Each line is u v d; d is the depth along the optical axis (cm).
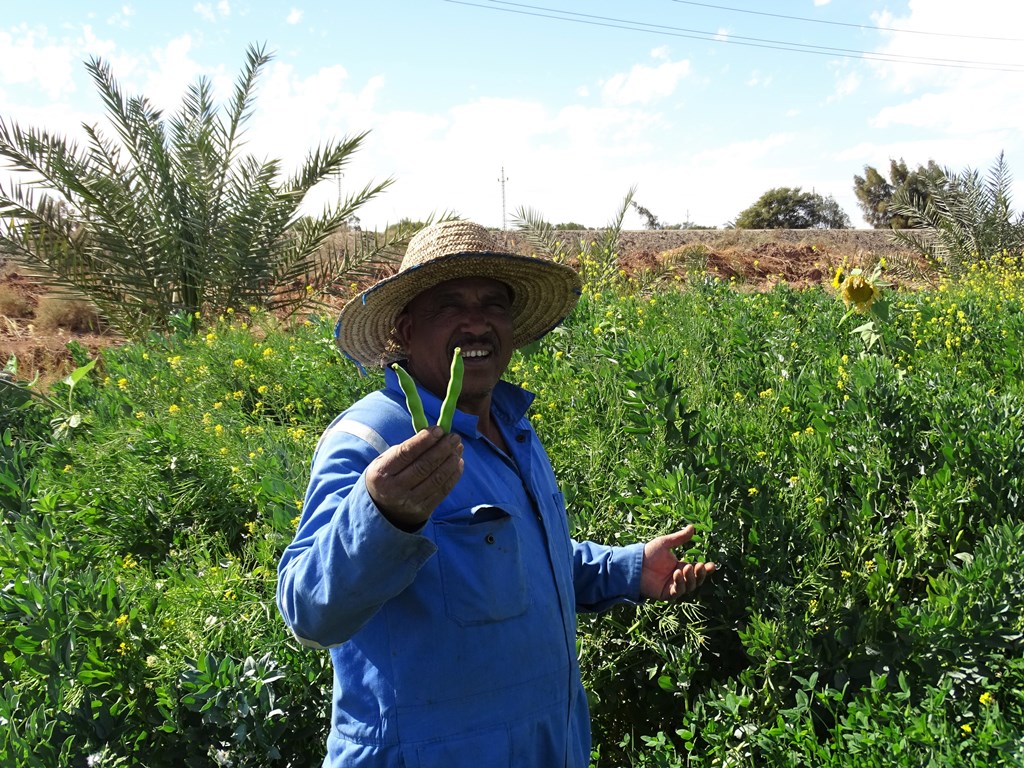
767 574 336
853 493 395
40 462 521
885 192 4641
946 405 408
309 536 183
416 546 161
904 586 352
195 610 335
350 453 194
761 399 480
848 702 294
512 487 212
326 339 716
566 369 565
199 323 1169
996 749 242
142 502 464
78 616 300
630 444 425
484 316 219
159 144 1216
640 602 254
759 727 284
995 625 288
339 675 194
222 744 287
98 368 870
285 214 1246
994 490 366
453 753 185
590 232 1579
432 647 187
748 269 1852
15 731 251
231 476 480
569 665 212
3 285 1630
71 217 1198
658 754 285
